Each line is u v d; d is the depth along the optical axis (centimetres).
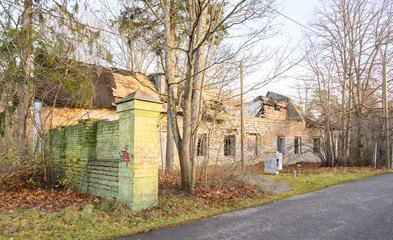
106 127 720
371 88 1948
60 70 1055
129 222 523
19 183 864
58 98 1097
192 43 696
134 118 591
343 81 1814
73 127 879
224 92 859
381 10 1767
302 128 2212
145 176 603
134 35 750
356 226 489
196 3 747
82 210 583
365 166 1742
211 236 454
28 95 977
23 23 1002
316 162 2241
